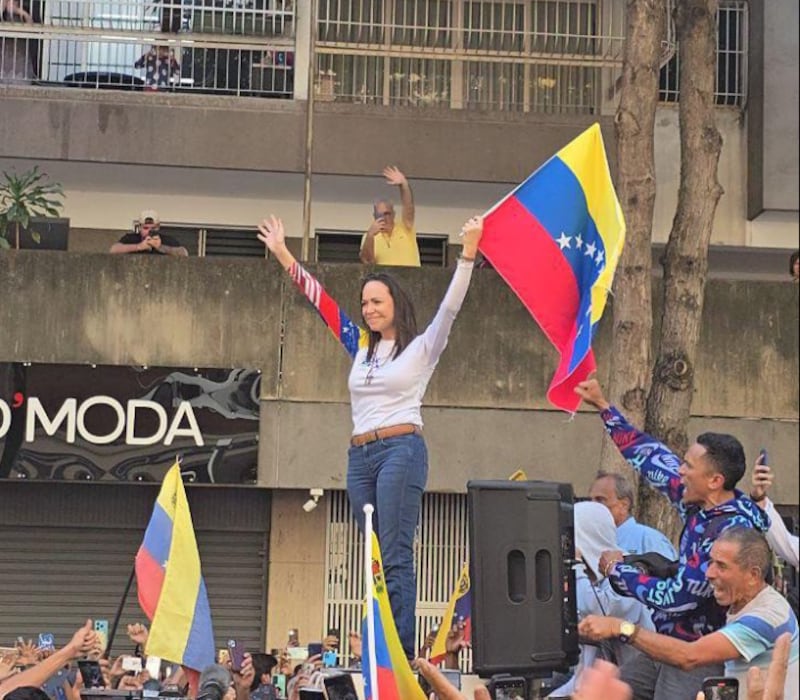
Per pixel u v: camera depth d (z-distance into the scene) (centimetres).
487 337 1628
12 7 1788
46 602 1666
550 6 1852
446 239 1925
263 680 1157
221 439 1594
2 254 1595
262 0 1823
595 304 822
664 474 767
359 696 716
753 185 1897
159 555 976
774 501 1653
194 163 1831
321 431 1608
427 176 1852
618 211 825
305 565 1691
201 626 957
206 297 1608
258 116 1838
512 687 648
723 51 1930
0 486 1659
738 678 658
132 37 1802
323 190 1912
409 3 1847
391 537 745
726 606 694
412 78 1880
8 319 1586
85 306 1595
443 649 1020
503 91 1881
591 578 788
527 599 653
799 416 1662
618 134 1388
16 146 1812
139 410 1585
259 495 1694
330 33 1839
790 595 1040
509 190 1895
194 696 934
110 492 1672
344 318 803
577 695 451
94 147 1822
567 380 823
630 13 1388
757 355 1666
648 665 757
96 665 916
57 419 1573
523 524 657
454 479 1619
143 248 1686
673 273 1402
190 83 1848
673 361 1377
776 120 1883
